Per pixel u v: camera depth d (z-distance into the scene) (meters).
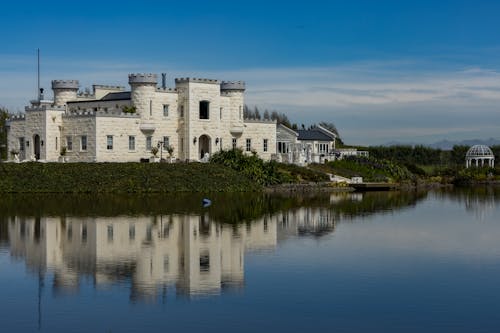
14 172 95.19
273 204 84.31
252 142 125.44
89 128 105.31
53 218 66.75
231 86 121.44
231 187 101.12
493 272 42.84
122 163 101.31
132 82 111.38
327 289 38.31
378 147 172.62
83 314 33.69
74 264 44.84
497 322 32.47
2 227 60.62
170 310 34.31
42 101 124.75
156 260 46.22
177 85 116.31
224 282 39.94
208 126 117.62
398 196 103.38
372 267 44.16
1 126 153.75
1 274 41.94
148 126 111.00
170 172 101.06
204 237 55.97
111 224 62.84
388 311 34.16
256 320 32.75
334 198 96.56
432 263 45.56
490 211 79.88
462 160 178.75
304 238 56.16
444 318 33.06
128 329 31.50
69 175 96.25
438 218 71.81
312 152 138.62
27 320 32.78
